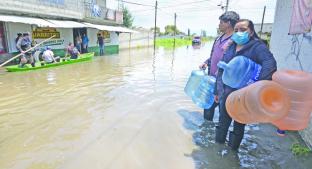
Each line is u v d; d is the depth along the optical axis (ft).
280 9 21.71
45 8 46.88
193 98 15.46
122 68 40.01
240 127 11.12
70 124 15.20
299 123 8.17
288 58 17.83
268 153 11.38
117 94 22.43
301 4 14.73
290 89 8.02
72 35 58.59
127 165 10.59
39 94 22.33
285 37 19.27
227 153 11.47
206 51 89.35
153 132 14.02
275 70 9.04
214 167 10.33
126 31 76.79
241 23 10.04
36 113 17.20
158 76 32.63
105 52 73.51
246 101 8.05
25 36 36.88
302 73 8.27
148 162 10.81
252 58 9.82
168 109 18.12
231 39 10.69
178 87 25.70
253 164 10.51
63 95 22.00
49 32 50.96
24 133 13.88
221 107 11.51
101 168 10.37
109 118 16.26
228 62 10.77
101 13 69.10
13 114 16.99
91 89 24.40
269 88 7.68
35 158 11.21
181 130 14.28
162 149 11.98
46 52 38.96
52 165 10.62
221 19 12.57
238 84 9.89
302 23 14.42
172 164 10.62
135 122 15.56
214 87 13.07
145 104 19.36
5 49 41.65
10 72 33.88
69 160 11.02
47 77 30.83
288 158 10.90
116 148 12.12
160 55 67.56
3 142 12.79
